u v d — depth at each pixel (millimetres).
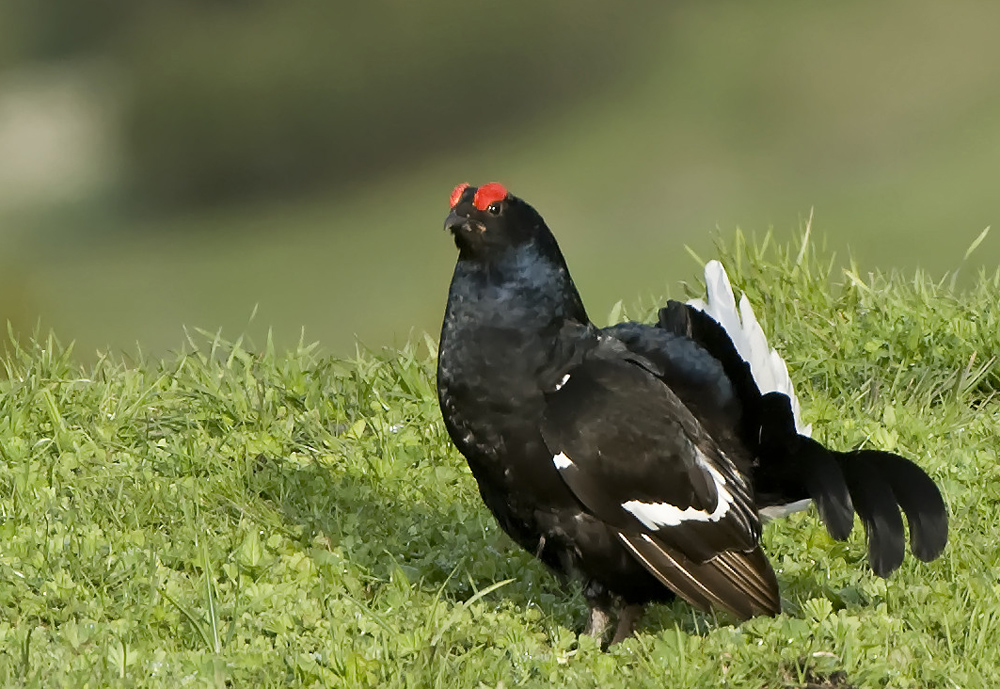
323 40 62469
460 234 9023
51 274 44438
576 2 63969
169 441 11914
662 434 8906
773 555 10414
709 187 47406
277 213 53344
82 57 63906
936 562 9953
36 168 57500
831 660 8484
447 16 64000
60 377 12898
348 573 9883
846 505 8922
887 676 8477
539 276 9117
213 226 52312
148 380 12961
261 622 9031
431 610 8984
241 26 64688
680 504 8898
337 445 11938
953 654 8711
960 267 14523
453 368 9117
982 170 43688
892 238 39156
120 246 49281
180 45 63312
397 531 10500
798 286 14078
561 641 8930
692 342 9406
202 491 10953
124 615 9070
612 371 9039
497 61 61594
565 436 8836
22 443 11617
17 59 64250
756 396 9148
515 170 53000
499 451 9070
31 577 9477
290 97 60406
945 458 11500
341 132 59000
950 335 13289
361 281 42219
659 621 9727
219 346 13945
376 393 12719
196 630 8867
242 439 11898
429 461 11789
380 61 62219
